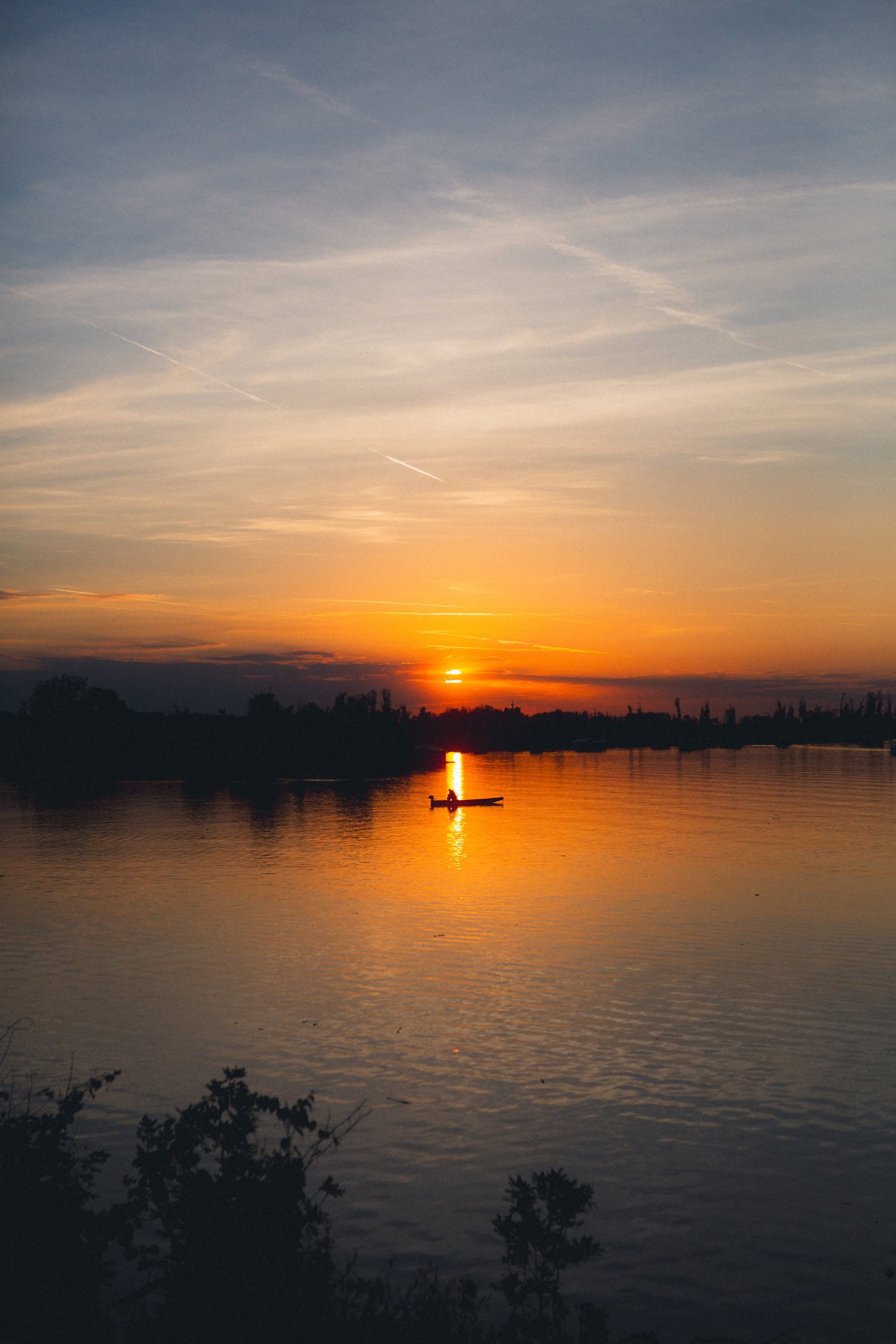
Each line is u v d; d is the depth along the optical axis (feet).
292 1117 50.47
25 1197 46.73
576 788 651.66
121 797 560.20
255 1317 44.73
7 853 321.73
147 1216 73.36
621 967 161.17
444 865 292.20
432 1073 109.60
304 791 622.95
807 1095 102.17
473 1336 48.85
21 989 148.46
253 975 157.28
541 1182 50.62
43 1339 44.88
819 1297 65.62
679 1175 83.92
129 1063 112.98
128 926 200.54
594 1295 65.92
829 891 235.81
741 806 490.49
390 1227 74.95
